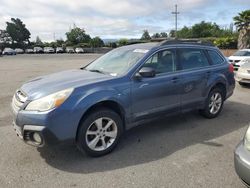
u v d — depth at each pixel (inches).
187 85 213.9
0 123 231.1
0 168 154.6
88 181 142.4
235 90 388.2
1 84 447.5
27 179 144.0
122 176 147.3
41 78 188.1
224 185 138.7
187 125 227.8
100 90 165.6
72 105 154.5
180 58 214.4
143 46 208.7
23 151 176.2
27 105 154.6
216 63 245.6
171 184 139.5
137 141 194.4
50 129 149.4
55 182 141.3
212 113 244.7
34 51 2728.8
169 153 175.2
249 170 114.9
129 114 181.5
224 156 171.0
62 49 2832.2
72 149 179.5
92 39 3575.3
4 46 3339.1
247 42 1348.4
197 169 154.6
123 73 182.2
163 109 200.8
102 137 170.9
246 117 251.9
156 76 194.7
